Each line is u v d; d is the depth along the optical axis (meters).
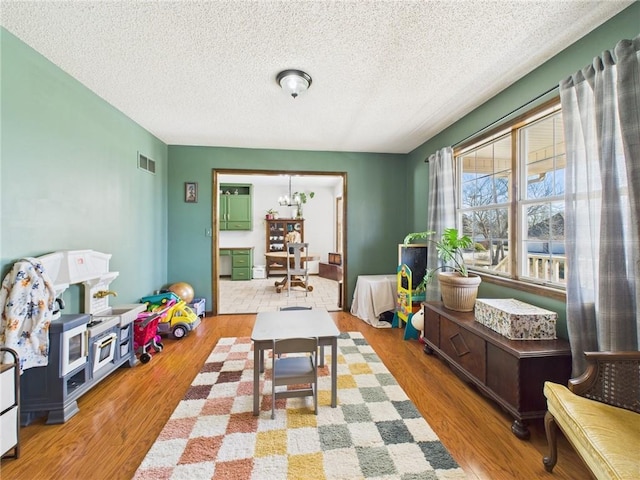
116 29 1.68
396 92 2.46
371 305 3.81
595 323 1.69
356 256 4.41
